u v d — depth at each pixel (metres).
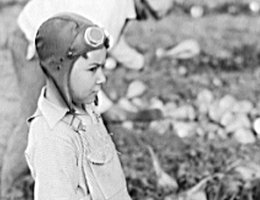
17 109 4.80
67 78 2.01
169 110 4.70
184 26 6.05
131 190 3.84
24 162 3.80
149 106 4.75
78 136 2.09
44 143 2.03
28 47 3.55
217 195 3.75
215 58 5.47
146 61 5.44
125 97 4.90
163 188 3.84
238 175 3.87
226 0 6.47
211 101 4.84
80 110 2.14
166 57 5.52
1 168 4.08
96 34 1.99
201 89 5.02
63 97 2.05
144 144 4.29
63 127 2.06
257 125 4.49
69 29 1.99
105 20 3.20
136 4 3.46
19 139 3.75
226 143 4.34
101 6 3.21
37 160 2.03
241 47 5.64
